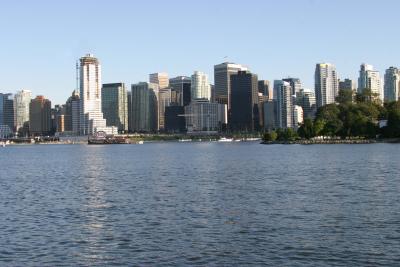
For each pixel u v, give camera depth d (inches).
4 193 4414.4
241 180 5022.1
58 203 3673.7
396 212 2970.0
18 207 3521.2
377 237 2369.6
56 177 6008.9
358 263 2001.7
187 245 2313.0
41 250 2277.3
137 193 4143.7
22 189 4722.0
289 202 3447.3
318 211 3061.0
